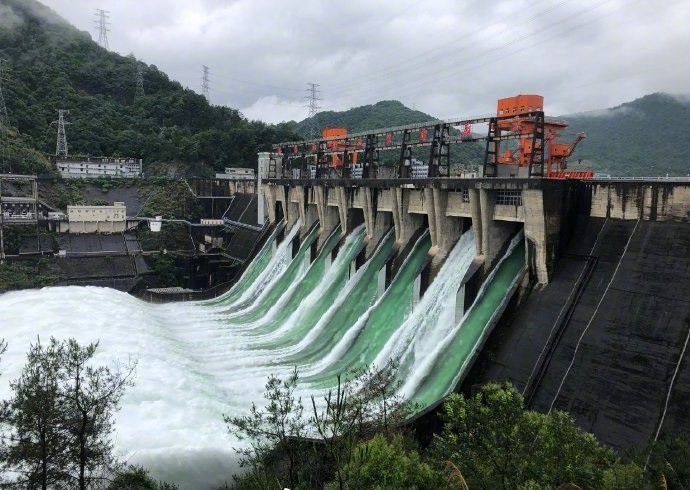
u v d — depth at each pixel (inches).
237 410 1517.0
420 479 719.7
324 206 2903.5
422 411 1255.5
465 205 1959.9
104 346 1785.2
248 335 2442.2
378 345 1996.8
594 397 1235.9
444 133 2153.1
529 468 701.3
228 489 1016.9
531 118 1876.2
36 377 774.5
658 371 1183.6
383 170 2938.0
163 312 2874.0
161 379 1596.9
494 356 1487.5
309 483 823.1
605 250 1478.8
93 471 868.0
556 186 1534.2
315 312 2479.1
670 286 1288.1
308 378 1870.1
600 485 681.6
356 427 944.9
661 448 760.3
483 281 1792.6
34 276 3449.8
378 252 2429.9
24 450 741.9
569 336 1375.5
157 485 1028.5
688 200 1341.0
